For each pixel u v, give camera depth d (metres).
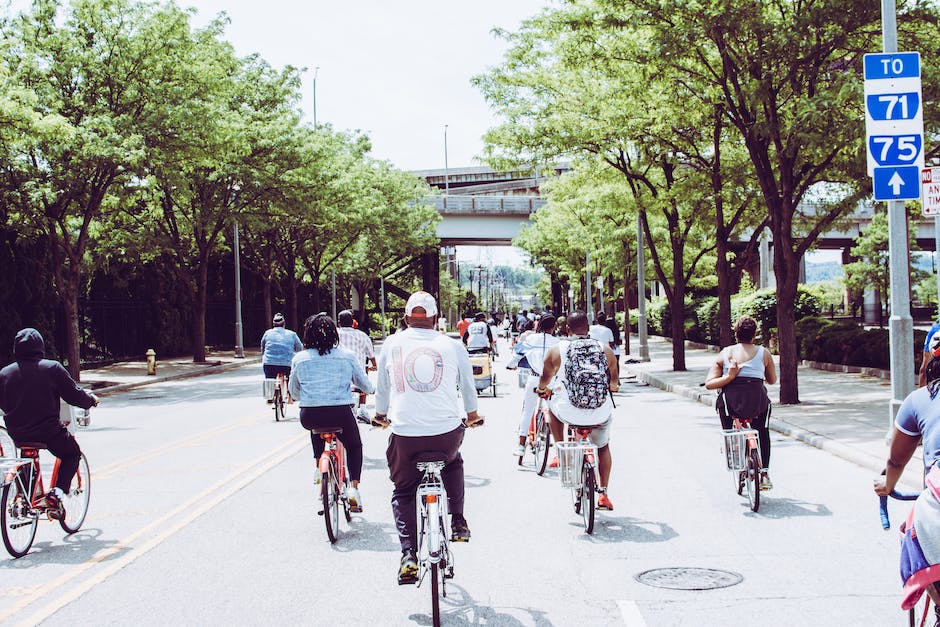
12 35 26.83
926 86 14.19
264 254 50.81
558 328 15.75
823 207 22.62
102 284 40.81
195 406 21.36
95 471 11.70
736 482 9.44
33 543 7.84
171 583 6.46
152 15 27.75
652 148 23.09
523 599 5.94
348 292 84.12
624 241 36.31
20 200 25.75
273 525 8.33
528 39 23.97
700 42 16.28
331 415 7.82
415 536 5.67
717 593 5.98
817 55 16.09
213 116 28.98
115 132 25.78
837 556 6.87
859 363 24.55
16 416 7.63
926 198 10.09
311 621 5.56
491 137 24.06
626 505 8.91
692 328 44.56
